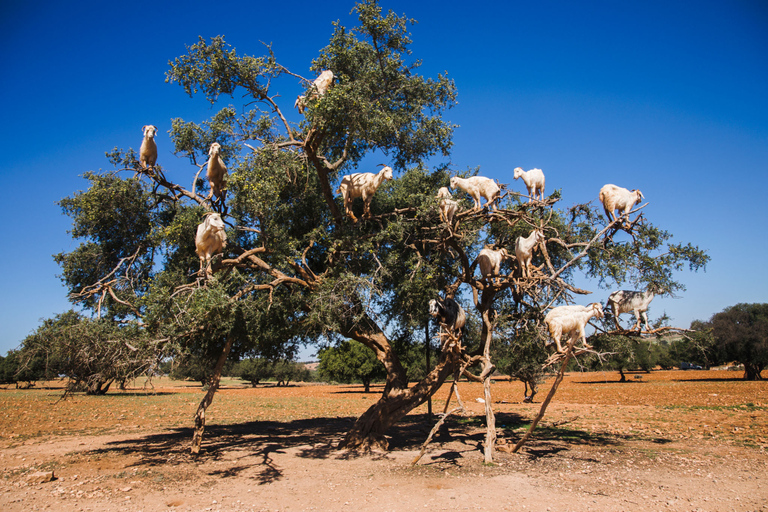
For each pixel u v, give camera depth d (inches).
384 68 515.2
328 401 1494.8
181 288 389.4
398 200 554.6
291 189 520.7
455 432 688.4
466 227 487.8
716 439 578.9
